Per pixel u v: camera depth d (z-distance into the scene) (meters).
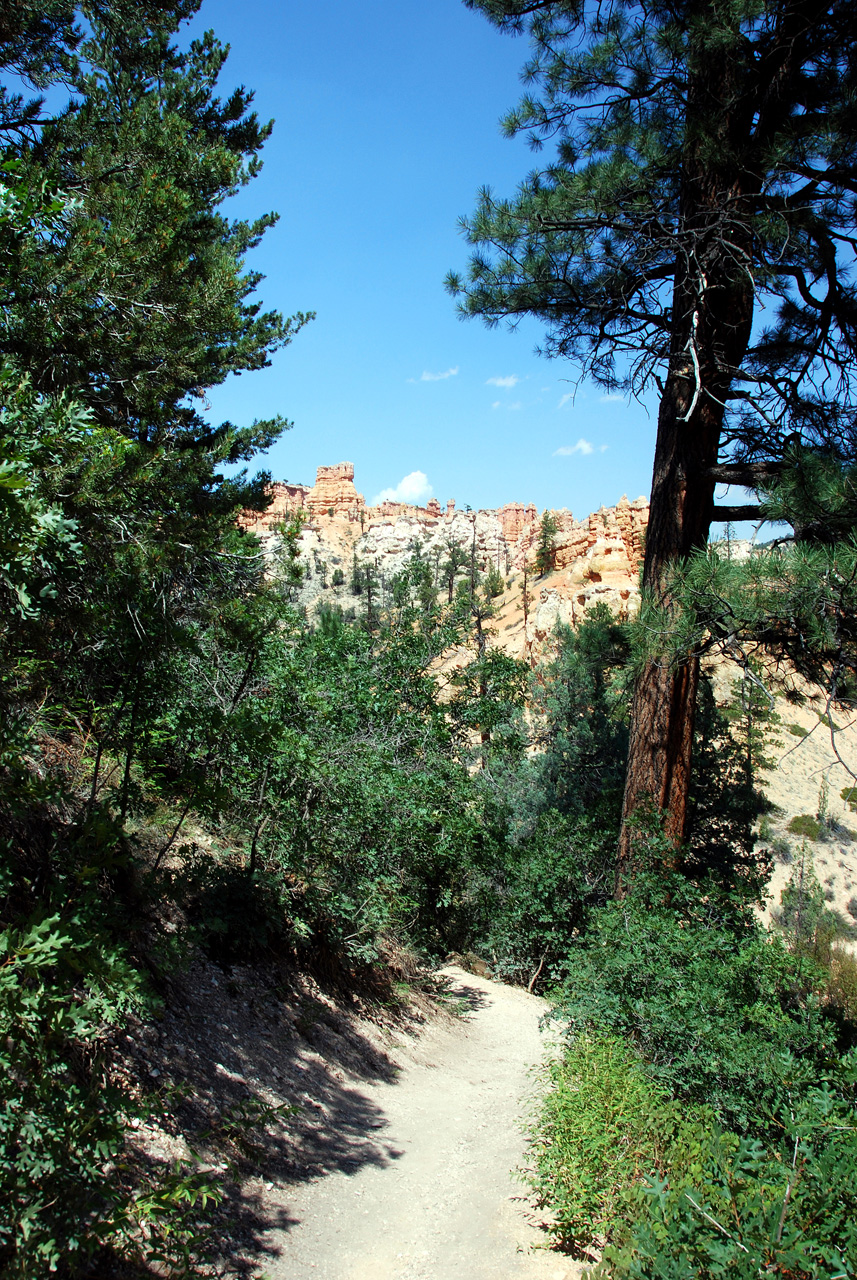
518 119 10.59
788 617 7.41
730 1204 3.13
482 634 18.95
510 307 11.07
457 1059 10.06
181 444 9.70
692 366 9.63
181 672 6.83
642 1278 2.91
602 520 71.06
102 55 8.98
